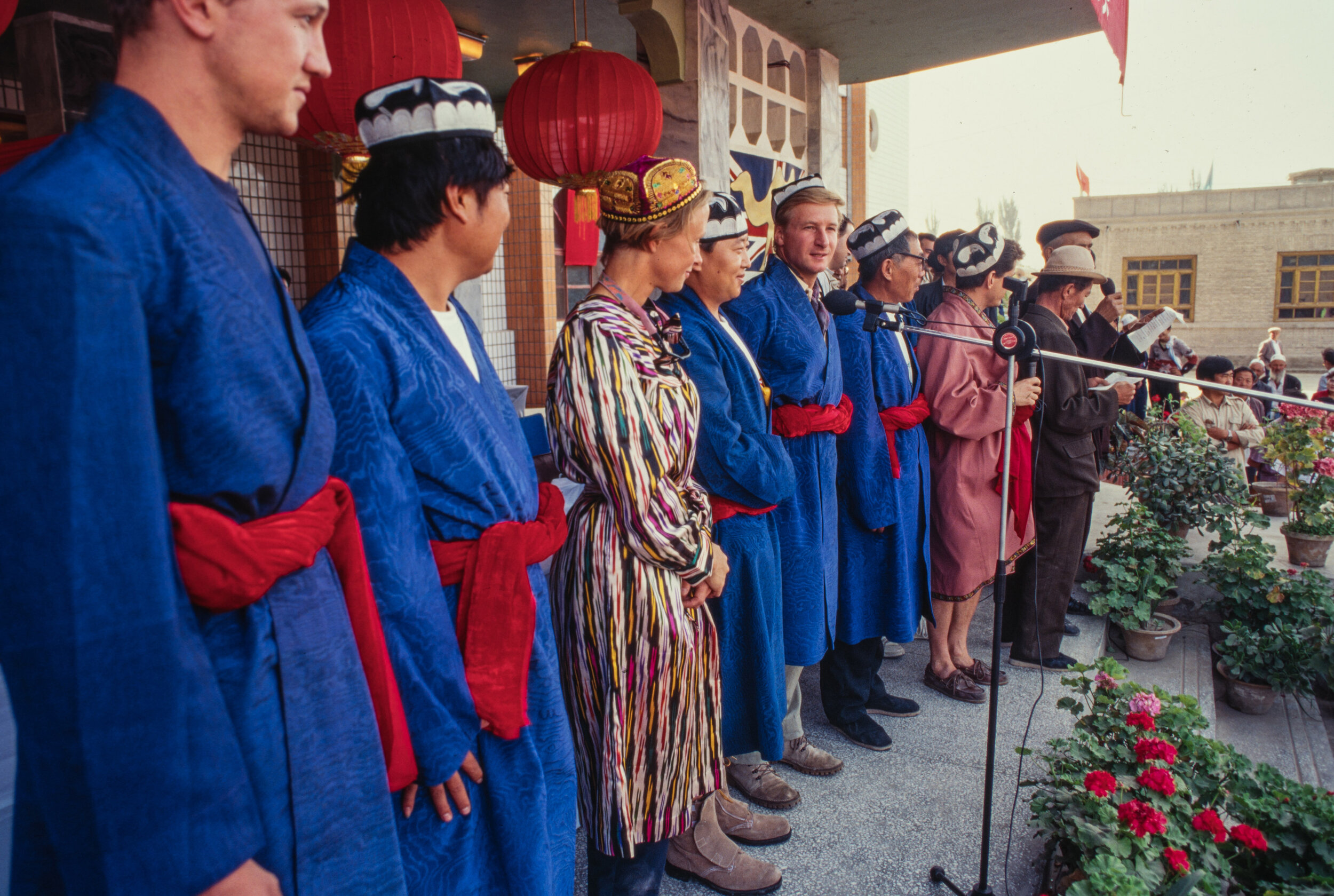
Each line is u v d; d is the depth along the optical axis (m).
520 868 1.40
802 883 2.28
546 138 2.78
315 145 2.06
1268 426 6.49
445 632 1.25
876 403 2.96
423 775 1.24
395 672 1.20
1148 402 7.64
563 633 1.80
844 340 2.95
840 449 2.90
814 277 2.71
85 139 0.83
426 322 1.30
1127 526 4.36
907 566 3.00
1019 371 3.26
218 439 0.89
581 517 1.79
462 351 1.41
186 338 0.86
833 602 2.77
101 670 0.77
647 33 3.56
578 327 1.71
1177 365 8.72
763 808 2.62
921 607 3.25
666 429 1.74
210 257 0.88
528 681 1.44
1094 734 2.47
